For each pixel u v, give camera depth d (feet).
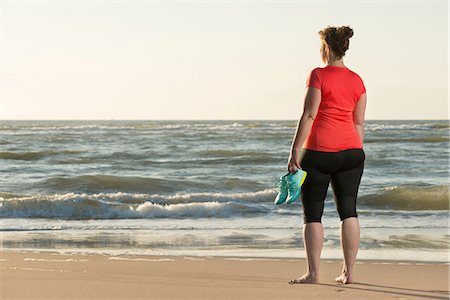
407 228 33.40
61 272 19.65
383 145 121.70
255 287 17.42
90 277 18.71
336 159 17.72
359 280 18.80
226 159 85.81
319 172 17.87
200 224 36.19
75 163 84.58
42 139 139.64
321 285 17.85
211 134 162.61
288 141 134.72
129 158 92.99
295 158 17.87
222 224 36.09
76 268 20.51
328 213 40.32
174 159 91.25
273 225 35.42
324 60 18.20
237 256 24.58
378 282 18.48
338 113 17.70
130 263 21.83
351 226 18.15
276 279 18.98
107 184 56.39
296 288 17.34
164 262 22.22
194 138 144.77
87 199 41.19
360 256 24.59
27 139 139.54
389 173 72.23
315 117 17.78
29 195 48.57
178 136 153.28
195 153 98.84
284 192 17.99
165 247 27.27
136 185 56.54
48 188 55.57
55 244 28.25
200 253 25.40
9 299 15.78
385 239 29.27
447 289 17.35
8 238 30.30
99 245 27.91
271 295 16.31
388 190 48.65
